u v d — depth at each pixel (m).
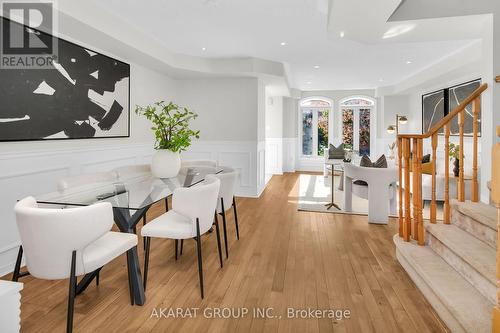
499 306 1.57
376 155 9.37
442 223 2.82
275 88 7.29
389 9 2.88
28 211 1.63
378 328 1.93
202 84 6.08
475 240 2.34
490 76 3.18
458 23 3.28
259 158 6.17
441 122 2.73
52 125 3.22
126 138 4.58
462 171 2.75
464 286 2.06
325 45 4.79
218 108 6.04
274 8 3.39
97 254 1.86
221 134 6.06
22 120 2.88
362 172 4.21
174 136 3.13
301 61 5.81
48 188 3.18
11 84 2.78
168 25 3.88
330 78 7.67
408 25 3.32
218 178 2.92
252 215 4.66
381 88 8.87
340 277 2.61
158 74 5.43
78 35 3.41
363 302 2.22
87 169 3.75
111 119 4.16
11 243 2.77
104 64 4.01
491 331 1.63
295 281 2.54
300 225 4.14
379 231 3.86
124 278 2.58
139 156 4.89
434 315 2.06
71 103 3.47
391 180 4.11
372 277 2.61
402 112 8.89
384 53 5.33
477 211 2.42
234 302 2.23
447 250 2.41
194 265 2.85
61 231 1.64
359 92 9.48
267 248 3.29
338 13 2.97
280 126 9.25
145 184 2.76
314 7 3.37
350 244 3.40
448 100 6.56
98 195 2.34
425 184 4.78
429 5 3.16
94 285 2.46
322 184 7.51
